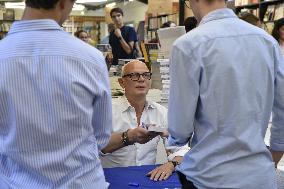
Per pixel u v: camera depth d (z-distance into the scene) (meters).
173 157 2.04
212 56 1.30
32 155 1.12
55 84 1.10
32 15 1.16
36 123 1.10
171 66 1.35
